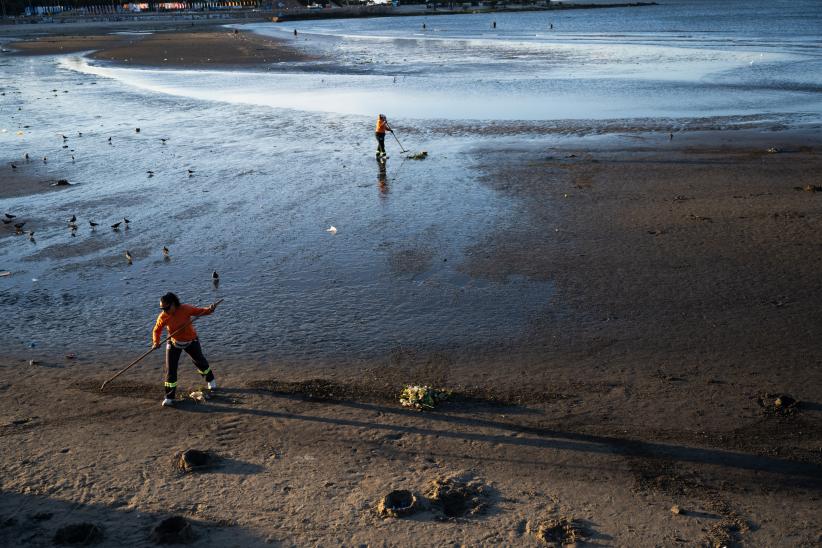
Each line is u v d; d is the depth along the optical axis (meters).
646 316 11.01
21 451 7.48
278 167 21.28
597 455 7.46
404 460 7.40
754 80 40.34
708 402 8.52
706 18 125.25
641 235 14.73
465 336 10.45
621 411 8.35
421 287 12.31
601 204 16.98
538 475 7.12
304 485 6.90
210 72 52.16
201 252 14.20
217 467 7.21
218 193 18.52
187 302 11.78
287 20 177.75
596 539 6.11
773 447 7.58
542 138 25.33
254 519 6.34
